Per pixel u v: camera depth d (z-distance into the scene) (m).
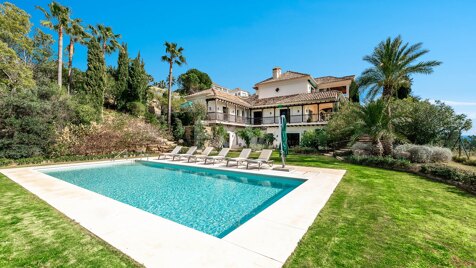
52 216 4.36
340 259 2.88
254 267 2.64
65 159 13.52
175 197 7.02
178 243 3.26
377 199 5.68
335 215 4.50
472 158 11.95
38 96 14.45
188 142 23.39
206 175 10.70
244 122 28.28
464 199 5.77
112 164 13.93
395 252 3.11
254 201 6.58
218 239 3.40
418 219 4.36
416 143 14.05
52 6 18.98
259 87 31.39
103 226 3.88
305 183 7.40
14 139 12.15
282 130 10.84
